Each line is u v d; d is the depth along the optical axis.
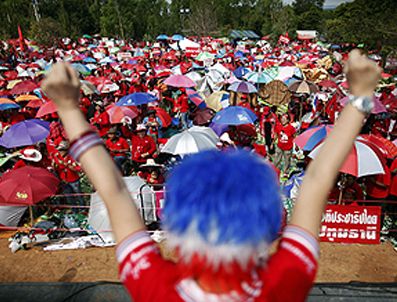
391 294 3.71
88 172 1.17
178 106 13.76
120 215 1.14
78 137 1.17
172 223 0.92
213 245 0.87
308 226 1.10
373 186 7.04
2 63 25.53
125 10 60.75
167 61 29.75
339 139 1.15
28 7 58.31
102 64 26.28
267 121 11.94
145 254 1.08
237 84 13.63
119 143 9.62
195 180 0.92
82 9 65.38
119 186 1.18
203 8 59.69
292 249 1.05
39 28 43.66
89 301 3.82
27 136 8.58
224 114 9.70
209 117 11.84
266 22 73.69
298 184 7.19
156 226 7.02
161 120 12.02
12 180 6.80
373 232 6.65
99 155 1.18
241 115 9.58
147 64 26.91
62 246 6.77
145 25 65.00
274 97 15.57
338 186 7.24
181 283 0.96
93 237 7.00
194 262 0.91
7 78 19.17
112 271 6.16
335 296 3.72
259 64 24.84
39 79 18.33
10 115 11.84
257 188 0.90
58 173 8.13
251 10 83.38
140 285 1.03
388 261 6.27
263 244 0.91
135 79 17.06
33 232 7.09
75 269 6.21
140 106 13.46
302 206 1.13
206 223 0.87
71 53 31.84
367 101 1.13
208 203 0.88
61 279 6.00
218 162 0.95
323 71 21.41
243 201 0.88
